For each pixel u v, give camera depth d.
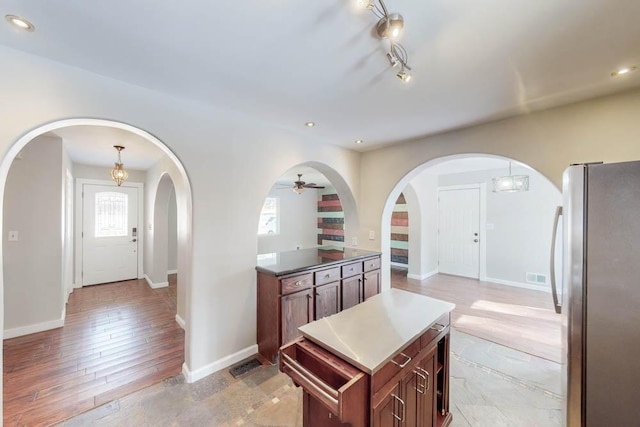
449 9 1.19
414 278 5.56
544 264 4.75
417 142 3.28
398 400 1.20
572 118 2.22
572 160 2.22
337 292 2.98
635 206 1.19
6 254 3.02
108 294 4.54
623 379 1.21
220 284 2.39
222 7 1.19
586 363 1.29
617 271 1.22
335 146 3.54
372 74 1.78
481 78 1.82
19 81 1.53
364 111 2.40
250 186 2.60
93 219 5.04
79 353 2.69
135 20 1.28
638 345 1.18
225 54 1.57
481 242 5.46
